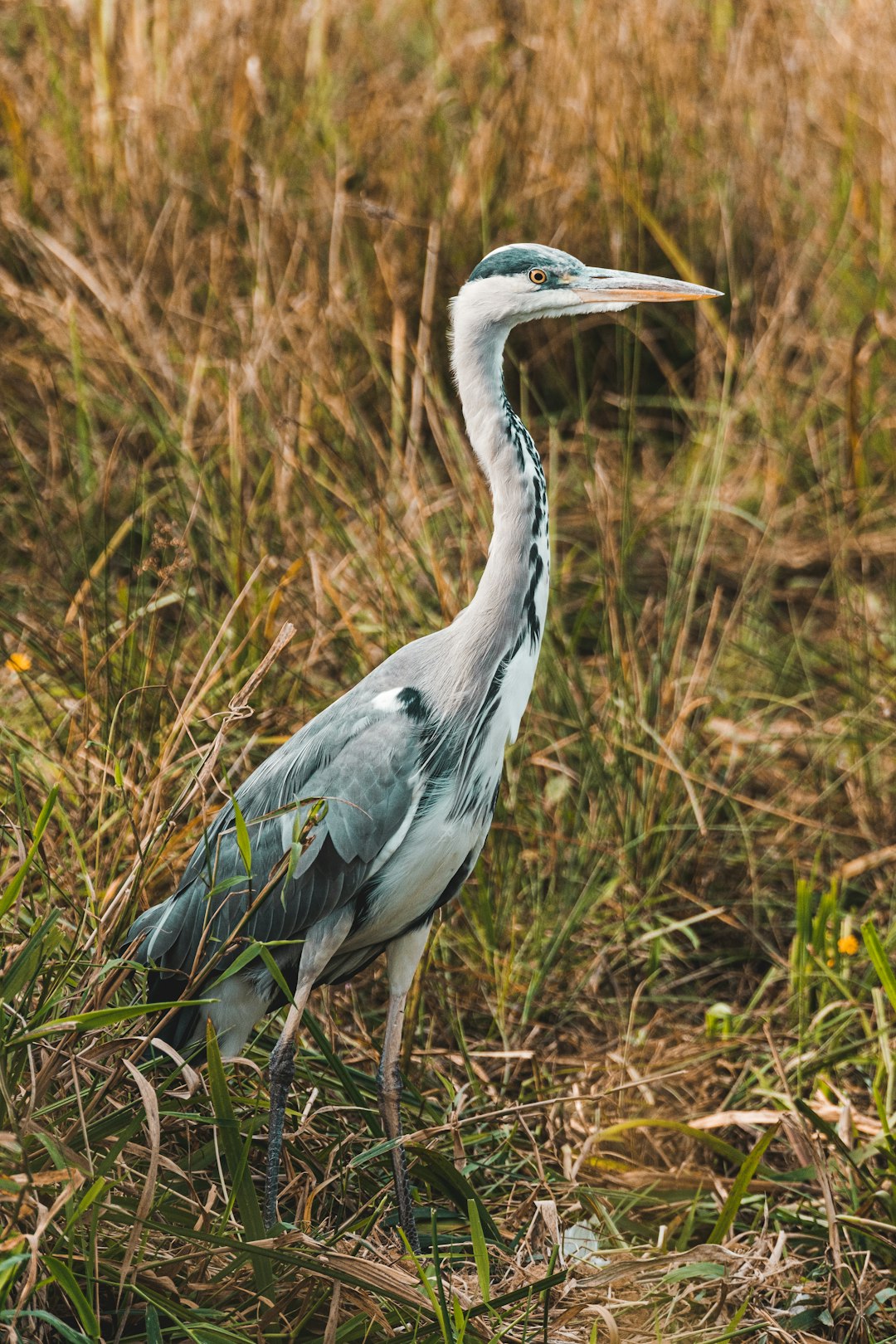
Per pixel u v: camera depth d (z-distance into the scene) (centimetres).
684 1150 815
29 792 864
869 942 754
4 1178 490
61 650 991
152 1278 548
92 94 1430
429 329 1309
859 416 1387
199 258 1350
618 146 1434
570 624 1216
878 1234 701
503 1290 636
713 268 1483
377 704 721
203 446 1167
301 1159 691
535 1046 898
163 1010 658
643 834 980
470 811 733
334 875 702
